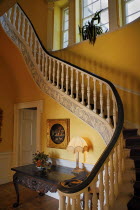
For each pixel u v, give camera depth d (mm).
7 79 5555
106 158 2066
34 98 4812
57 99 3988
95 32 4773
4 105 5379
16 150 5336
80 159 3639
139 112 3824
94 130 3461
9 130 5410
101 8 5414
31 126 5910
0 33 5309
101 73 4555
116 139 2250
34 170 3520
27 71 4977
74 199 1861
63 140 3947
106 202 1998
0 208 3447
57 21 6379
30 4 6543
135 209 1923
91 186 2016
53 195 4008
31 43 4730
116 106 2945
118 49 4312
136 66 3967
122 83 4156
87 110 3361
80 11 5918
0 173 5012
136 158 2512
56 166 3848
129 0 4820
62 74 3949
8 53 5316
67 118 3953
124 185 2207
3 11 2824
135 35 4051
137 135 3412
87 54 4902
